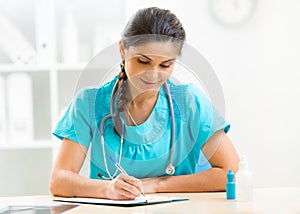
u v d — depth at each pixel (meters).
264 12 3.29
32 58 3.13
